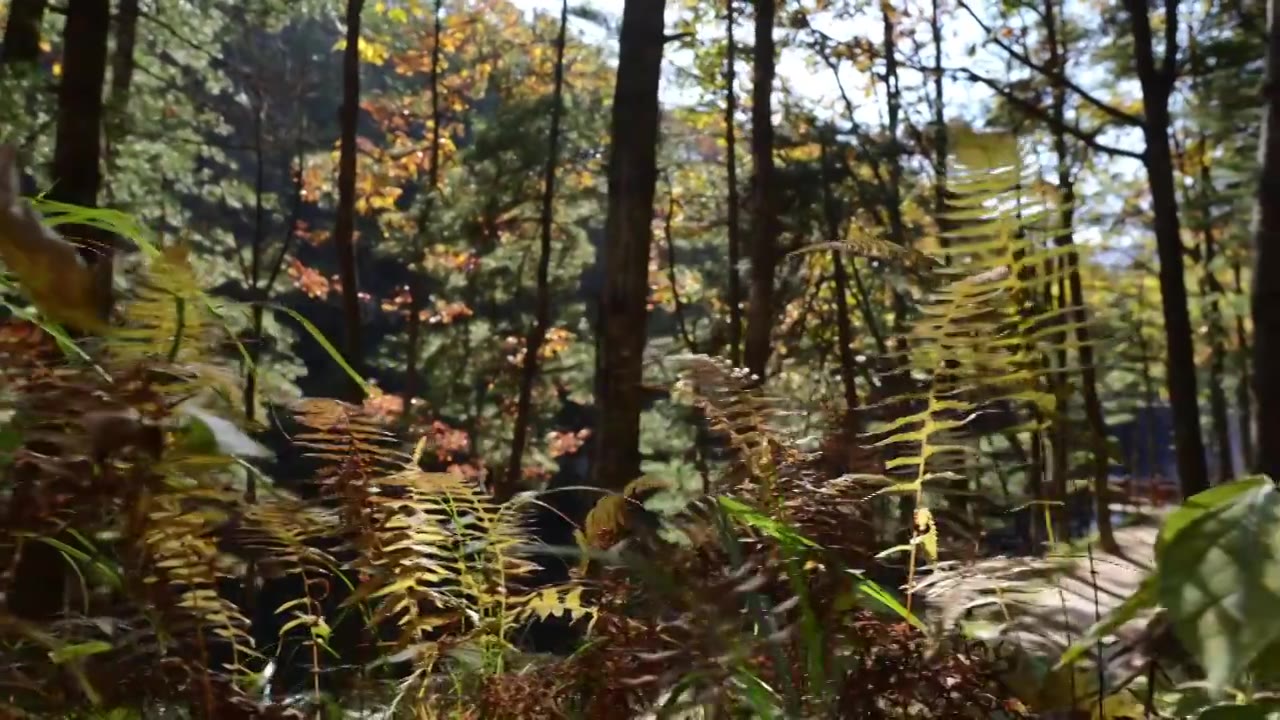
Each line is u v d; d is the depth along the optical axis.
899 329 0.97
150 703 0.77
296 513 0.82
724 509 0.79
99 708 0.75
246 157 13.75
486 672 0.97
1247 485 0.56
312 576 1.04
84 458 0.64
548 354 12.80
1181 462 5.47
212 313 0.74
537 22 13.64
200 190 10.16
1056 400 0.86
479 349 12.52
